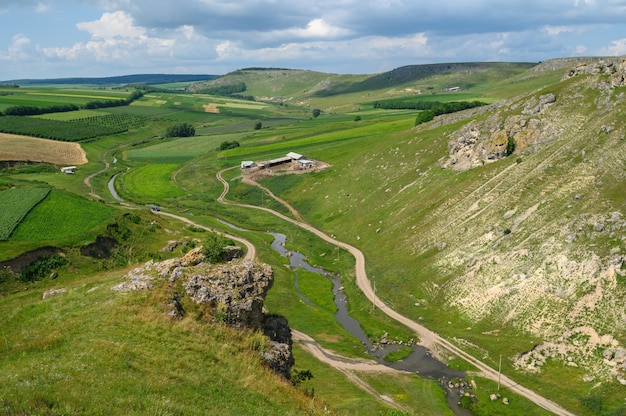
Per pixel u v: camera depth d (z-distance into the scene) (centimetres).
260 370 3991
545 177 11006
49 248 8931
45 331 3803
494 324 8656
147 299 4256
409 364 7944
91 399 2658
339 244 13838
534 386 7169
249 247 12988
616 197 9262
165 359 3509
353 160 19450
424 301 9975
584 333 7631
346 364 7775
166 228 12544
